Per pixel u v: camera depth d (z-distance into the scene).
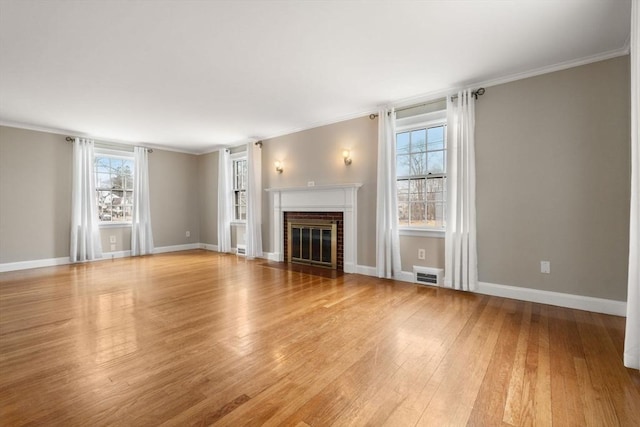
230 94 3.76
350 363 1.98
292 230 5.51
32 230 5.14
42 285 3.96
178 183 7.20
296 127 5.28
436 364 1.96
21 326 2.60
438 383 1.75
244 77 3.28
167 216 7.00
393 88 3.62
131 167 6.54
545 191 3.11
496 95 3.37
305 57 2.86
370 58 2.89
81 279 4.28
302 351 2.14
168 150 7.02
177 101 3.98
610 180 2.81
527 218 3.21
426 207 4.02
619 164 2.77
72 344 2.26
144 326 2.60
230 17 2.24
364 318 2.75
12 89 3.52
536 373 1.84
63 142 5.48
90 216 5.72
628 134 2.73
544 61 2.97
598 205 2.86
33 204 5.15
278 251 5.66
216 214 7.13
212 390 1.69
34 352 2.14
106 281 4.16
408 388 1.70
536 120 3.15
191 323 2.66
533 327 2.53
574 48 2.73
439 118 3.82
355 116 4.57
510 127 3.29
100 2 2.04
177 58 2.85
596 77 2.85
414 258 4.04
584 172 2.92
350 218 4.61
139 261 5.70
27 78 3.22
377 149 4.34
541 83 3.12
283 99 3.95
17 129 5.00
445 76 3.29
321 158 5.01
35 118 4.68
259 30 2.42
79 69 3.03
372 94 3.80
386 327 2.55
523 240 3.24
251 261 5.69
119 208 6.34
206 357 2.06
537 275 3.17
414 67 3.08
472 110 3.46
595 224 2.88
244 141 6.37
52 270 4.88
